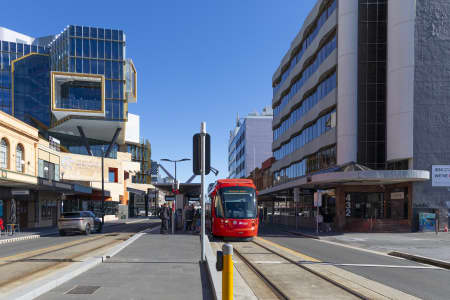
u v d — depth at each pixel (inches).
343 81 1190.3
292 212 1608.0
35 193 1244.5
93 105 2536.9
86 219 868.6
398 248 594.2
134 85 2874.0
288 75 1921.8
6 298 213.2
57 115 2524.6
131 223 1689.2
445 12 1072.2
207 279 289.1
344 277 334.6
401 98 1069.8
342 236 829.8
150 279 288.0
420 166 1030.4
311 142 1487.5
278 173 2196.1
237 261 437.4
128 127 3663.9
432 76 1055.6
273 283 306.0
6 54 2822.3
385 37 1178.0
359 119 1164.5
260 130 3543.3
